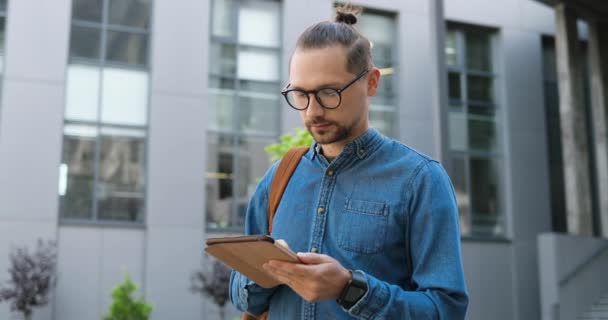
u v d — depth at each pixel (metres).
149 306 13.84
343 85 1.73
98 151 15.57
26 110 15.06
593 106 18.28
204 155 16.23
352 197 1.84
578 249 15.87
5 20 15.24
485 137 19.02
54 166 15.11
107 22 15.99
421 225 1.78
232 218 16.38
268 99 16.97
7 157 14.81
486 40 19.53
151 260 15.59
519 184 19.03
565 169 17.09
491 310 18.14
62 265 14.98
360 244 1.79
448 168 12.45
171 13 16.42
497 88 19.36
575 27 17.78
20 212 14.77
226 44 16.88
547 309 15.34
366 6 18.00
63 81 15.38
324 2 17.52
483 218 18.67
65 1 15.62
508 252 18.64
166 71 16.22
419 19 18.44
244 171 16.59
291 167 2.01
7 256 14.59
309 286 1.55
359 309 1.61
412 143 17.91
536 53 19.73
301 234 1.88
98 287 15.16
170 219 15.83
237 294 1.98
